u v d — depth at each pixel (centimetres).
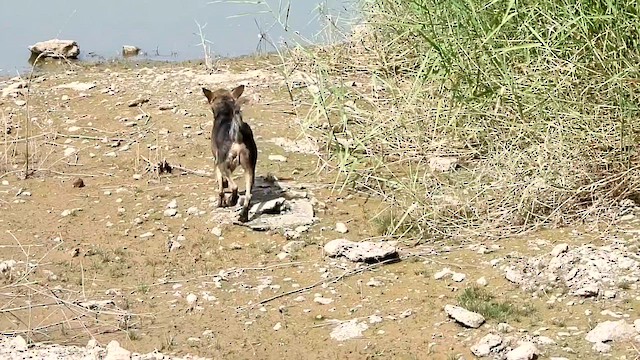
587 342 574
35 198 732
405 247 663
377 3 797
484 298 609
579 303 599
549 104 677
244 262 661
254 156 699
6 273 653
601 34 666
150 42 1045
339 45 861
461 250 651
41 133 823
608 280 606
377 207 707
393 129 739
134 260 667
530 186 669
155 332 608
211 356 591
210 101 720
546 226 662
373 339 592
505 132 697
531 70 684
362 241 671
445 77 698
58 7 1178
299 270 650
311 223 692
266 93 877
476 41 688
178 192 733
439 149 734
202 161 774
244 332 605
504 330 586
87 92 899
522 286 614
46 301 632
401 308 611
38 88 910
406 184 711
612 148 670
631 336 572
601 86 667
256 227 688
